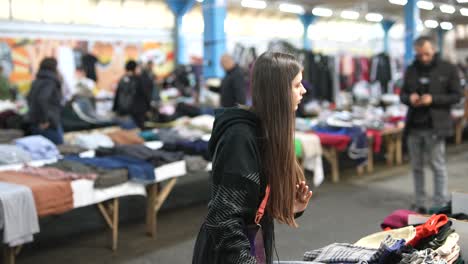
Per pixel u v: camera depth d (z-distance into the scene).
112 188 3.77
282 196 1.53
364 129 6.61
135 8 10.62
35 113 5.02
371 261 1.96
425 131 4.59
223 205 1.43
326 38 13.35
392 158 7.62
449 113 4.57
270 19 12.53
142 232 4.46
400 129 7.22
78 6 9.77
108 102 9.51
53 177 3.46
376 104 9.38
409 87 4.63
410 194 5.73
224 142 1.49
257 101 1.53
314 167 5.75
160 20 11.03
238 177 1.43
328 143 6.34
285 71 1.51
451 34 10.83
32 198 3.10
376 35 13.11
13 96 8.43
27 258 3.86
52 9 9.42
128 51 10.42
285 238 4.18
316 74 10.26
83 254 3.93
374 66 11.12
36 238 4.35
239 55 9.06
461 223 2.23
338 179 6.56
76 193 3.45
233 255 1.41
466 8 9.34
